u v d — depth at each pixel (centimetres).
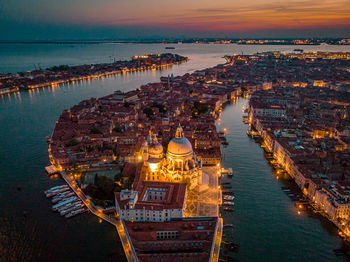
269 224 18500
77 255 16075
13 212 19662
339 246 16662
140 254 14800
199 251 15400
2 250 16412
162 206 17688
